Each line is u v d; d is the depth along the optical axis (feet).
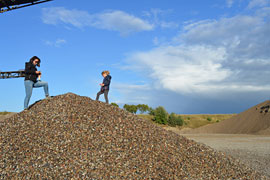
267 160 26.17
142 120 24.04
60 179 13.91
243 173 18.70
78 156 16.11
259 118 70.23
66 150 16.63
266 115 69.31
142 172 15.55
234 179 17.29
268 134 57.82
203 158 19.58
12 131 18.93
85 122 20.61
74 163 15.37
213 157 20.30
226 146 36.19
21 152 16.08
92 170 14.93
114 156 16.67
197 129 79.36
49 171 14.47
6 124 20.27
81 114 21.84
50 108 22.71
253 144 38.55
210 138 49.26
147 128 22.22
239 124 73.46
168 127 98.73
